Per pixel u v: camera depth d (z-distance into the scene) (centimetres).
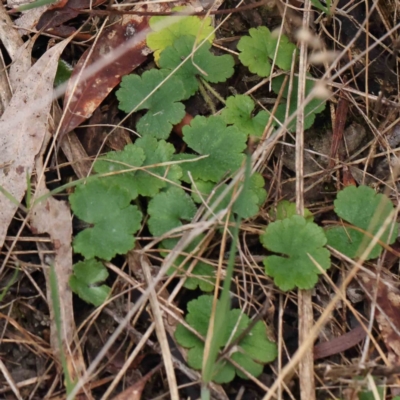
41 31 68
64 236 65
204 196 65
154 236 65
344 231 65
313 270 64
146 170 65
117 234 64
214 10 68
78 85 67
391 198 67
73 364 63
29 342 63
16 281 65
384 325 64
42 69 67
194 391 63
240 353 63
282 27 68
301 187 66
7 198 65
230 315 64
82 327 64
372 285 65
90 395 63
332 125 68
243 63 68
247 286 65
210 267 65
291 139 68
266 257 64
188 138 66
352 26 69
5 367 63
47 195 64
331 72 69
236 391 63
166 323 64
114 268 64
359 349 64
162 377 63
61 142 66
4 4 68
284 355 64
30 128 66
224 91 68
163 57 67
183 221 65
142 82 67
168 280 64
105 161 65
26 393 63
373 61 69
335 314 65
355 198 66
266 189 67
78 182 64
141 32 68
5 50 68
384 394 63
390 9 70
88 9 68
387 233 65
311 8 69
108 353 64
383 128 68
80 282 64
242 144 66
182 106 66
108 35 68
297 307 65
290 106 68
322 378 63
